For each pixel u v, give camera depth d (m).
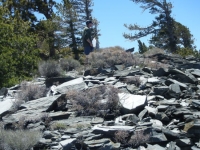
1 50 22.70
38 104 9.20
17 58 22.83
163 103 8.84
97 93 9.00
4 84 18.73
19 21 30.23
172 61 16.22
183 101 9.36
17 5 40.06
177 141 6.77
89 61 14.93
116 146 6.47
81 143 6.56
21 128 7.83
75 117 8.38
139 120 7.84
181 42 41.00
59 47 40.12
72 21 39.06
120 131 6.81
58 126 7.65
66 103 9.24
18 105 9.57
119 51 15.44
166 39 39.53
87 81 11.17
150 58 16.56
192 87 10.81
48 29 37.59
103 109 8.45
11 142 6.36
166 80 11.02
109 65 14.34
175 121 7.74
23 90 10.84
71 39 40.34
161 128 7.16
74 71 15.37
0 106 9.85
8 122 8.25
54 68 13.38
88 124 7.73
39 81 13.02
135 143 6.67
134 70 12.84
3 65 20.25
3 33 23.81
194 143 6.86
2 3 35.50
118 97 8.73
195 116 7.76
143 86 10.65
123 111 8.40
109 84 10.49
